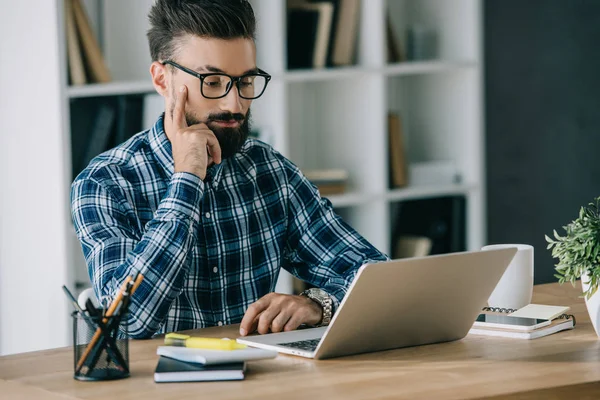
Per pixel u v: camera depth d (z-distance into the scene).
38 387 1.56
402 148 4.42
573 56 4.51
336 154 4.45
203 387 1.54
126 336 1.62
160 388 1.54
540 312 2.03
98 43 3.92
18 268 3.72
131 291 1.64
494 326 1.94
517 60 4.60
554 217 4.61
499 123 4.62
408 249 4.43
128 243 2.14
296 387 1.53
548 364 1.67
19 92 3.62
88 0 3.88
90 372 1.60
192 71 2.19
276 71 3.98
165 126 2.33
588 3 4.45
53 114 3.50
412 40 4.58
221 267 2.35
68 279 3.55
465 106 4.49
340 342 1.72
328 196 4.14
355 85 4.32
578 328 1.98
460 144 4.53
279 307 1.99
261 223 2.43
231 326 2.08
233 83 2.21
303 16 4.18
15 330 3.76
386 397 1.46
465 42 4.47
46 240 3.60
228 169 2.41
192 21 2.18
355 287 1.63
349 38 4.23
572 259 1.87
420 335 1.83
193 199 2.08
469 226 4.52
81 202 2.23
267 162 2.48
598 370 1.62
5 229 3.74
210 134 2.16
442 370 1.63
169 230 2.04
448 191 4.46
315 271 2.46
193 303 2.30
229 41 2.19
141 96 3.76
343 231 2.50
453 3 4.50
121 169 2.30
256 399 1.46
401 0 4.71
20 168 3.66
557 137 4.58
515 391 1.49
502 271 1.84
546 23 4.55
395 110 4.74
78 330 1.61
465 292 1.81
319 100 4.49
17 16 3.58
